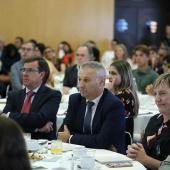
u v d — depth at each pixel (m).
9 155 1.18
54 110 3.68
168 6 13.66
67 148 2.78
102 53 12.41
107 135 3.11
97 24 12.32
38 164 2.40
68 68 6.08
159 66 7.88
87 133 3.25
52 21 12.09
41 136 3.64
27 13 11.92
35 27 12.01
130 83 3.96
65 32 12.20
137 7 13.53
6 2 11.74
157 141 2.76
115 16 13.45
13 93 3.83
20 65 6.72
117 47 8.41
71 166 2.35
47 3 12.02
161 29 13.72
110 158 2.53
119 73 3.93
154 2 13.60
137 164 2.46
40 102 3.69
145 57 6.14
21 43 11.16
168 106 2.66
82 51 5.91
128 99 3.85
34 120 3.57
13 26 11.85
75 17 12.21
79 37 12.27
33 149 2.67
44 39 12.09
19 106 3.75
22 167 1.20
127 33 13.57
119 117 3.17
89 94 3.18
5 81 9.34
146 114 4.43
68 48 11.34
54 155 2.63
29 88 3.74
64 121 3.43
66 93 5.73
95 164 2.42
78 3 12.19
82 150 2.44
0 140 1.17
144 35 13.67
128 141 3.55
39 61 3.72
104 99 3.22
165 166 2.34
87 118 3.25
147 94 5.70
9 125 1.20
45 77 3.81
